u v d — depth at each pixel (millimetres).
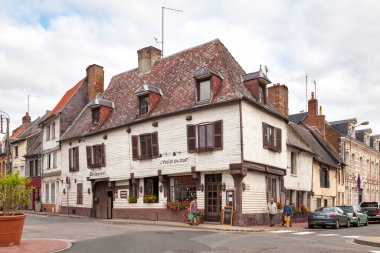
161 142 24703
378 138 52062
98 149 29375
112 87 32906
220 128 22109
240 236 16156
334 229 22047
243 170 21266
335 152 39688
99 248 12086
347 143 41562
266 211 24047
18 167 44125
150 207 25312
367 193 46875
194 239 14570
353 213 25203
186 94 24750
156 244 12914
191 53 27906
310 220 22828
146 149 25688
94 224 21922
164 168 24328
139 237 14859
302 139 32594
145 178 25906
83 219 27484
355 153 43844
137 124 26328
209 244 13172
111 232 17031
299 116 42438
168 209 24234
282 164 26156
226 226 20906
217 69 24484
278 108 29719
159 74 28875
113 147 28000
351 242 14805
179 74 27016
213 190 22688
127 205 26797
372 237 15406
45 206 36719
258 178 23562
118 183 27688
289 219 22953
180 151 23656
